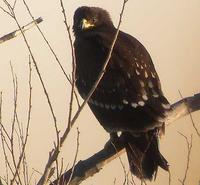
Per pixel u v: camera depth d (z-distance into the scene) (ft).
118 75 35.01
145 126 32.58
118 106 34.30
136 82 34.53
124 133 33.19
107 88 35.22
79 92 37.96
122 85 34.65
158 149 31.91
